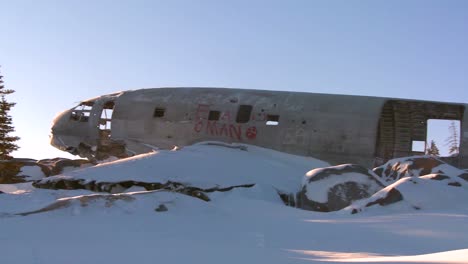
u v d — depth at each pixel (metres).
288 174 21.02
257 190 16.97
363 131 24.34
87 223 7.38
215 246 5.34
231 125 26.08
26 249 4.61
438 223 8.60
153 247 5.07
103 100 29.08
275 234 7.32
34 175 30.81
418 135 28.16
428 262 4.04
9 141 38.97
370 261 4.32
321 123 24.92
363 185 14.52
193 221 8.40
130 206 9.01
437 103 25.45
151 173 19.11
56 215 8.22
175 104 27.39
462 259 4.06
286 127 25.27
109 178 18.45
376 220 9.34
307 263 4.26
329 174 14.95
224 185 18.14
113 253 4.52
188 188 17.91
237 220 9.01
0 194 11.37
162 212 9.21
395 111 27.78
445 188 12.60
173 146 26.86
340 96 26.22
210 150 23.50
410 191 12.12
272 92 27.16
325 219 10.16
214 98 27.19
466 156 23.78
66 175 19.19
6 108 39.25
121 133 27.80
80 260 4.12
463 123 24.28
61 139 29.08
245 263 4.20
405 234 7.55
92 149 28.88
